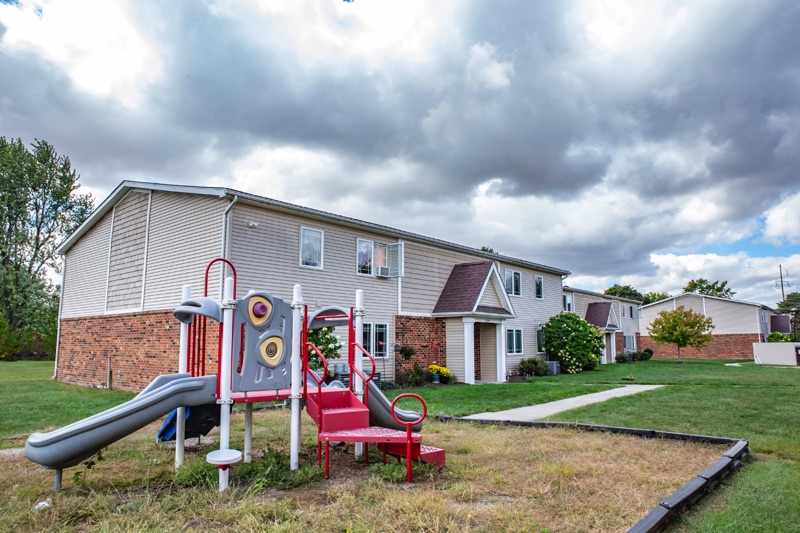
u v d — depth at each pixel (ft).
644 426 27.58
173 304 46.29
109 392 47.60
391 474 17.16
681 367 89.61
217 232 43.60
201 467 17.62
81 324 60.34
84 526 12.76
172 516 13.23
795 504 14.11
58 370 64.28
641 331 153.17
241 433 26.61
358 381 20.80
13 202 118.62
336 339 47.44
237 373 17.97
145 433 27.30
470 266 68.80
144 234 51.39
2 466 19.45
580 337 82.53
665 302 150.00
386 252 59.98
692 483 14.75
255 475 16.93
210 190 43.78
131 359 50.26
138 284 51.11
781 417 30.17
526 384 56.75
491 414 33.37
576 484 16.03
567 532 11.97
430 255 66.54
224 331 17.54
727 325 140.56
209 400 17.51
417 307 62.95
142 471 18.67
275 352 19.19
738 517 12.98
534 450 21.39
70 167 127.95
